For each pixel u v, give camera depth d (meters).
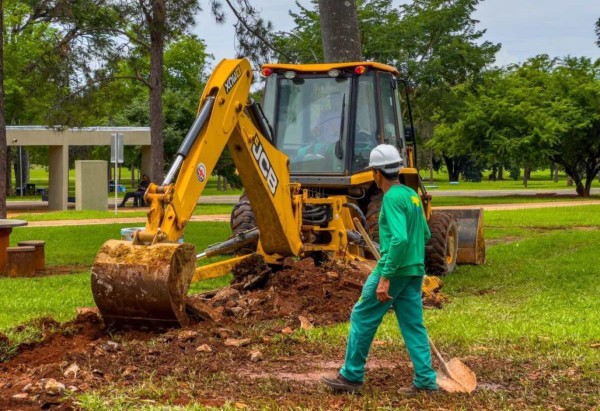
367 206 14.05
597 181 95.75
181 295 8.47
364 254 13.46
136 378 7.05
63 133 38.62
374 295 6.60
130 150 61.88
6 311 10.64
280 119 13.59
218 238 21.38
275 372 7.50
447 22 41.31
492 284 13.81
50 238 21.70
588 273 15.02
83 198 36.91
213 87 9.74
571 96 49.88
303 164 13.36
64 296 11.95
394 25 41.31
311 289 10.67
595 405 6.44
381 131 13.40
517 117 47.88
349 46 19.84
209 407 6.13
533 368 7.68
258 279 11.02
